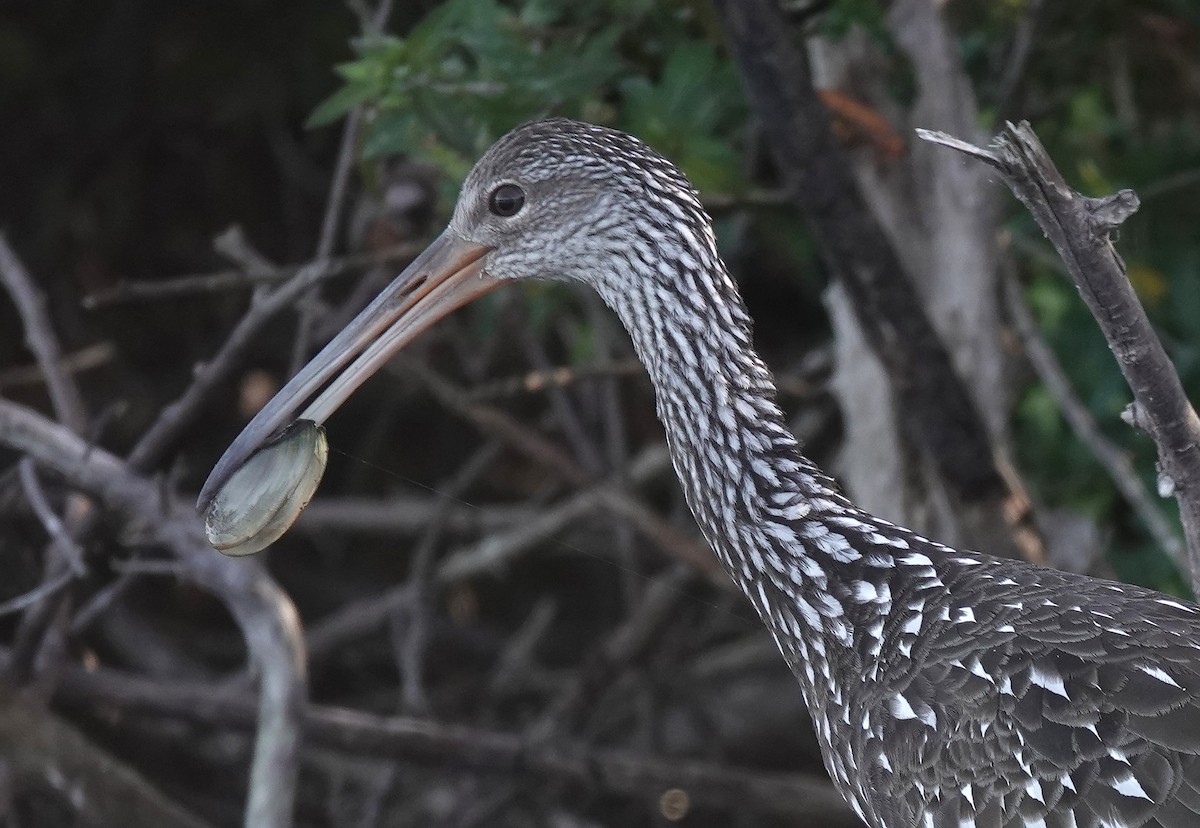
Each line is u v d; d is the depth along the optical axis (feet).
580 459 48.16
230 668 58.34
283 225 59.16
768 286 56.80
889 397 37.93
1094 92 42.57
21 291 38.11
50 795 38.63
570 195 30.58
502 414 44.93
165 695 40.24
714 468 30.32
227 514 29.19
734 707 53.83
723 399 30.09
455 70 35.47
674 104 36.19
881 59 38.96
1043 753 24.77
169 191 58.70
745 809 44.11
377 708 55.88
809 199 31.63
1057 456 43.34
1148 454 42.27
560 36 37.58
